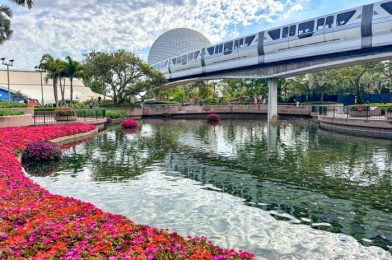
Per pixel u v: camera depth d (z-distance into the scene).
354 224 6.89
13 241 4.42
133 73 48.28
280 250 5.69
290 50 37.94
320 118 31.50
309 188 9.65
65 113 26.33
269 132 27.09
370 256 5.51
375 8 29.11
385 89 57.53
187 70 59.88
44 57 42.03
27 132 17.12
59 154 13.98
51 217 5.50
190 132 27.25
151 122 41.22
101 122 30.33
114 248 4.40
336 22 32.53
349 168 12.42
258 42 42.16
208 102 64.75
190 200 8.45
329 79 52.53
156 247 4.38
